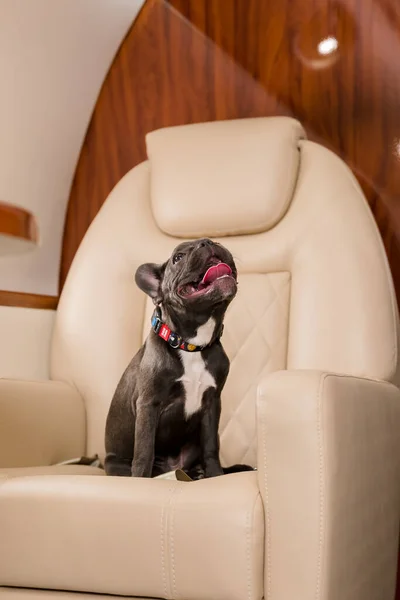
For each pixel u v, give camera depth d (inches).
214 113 100.1
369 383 59.6
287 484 48.9
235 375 78.0
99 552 50.8
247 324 78.7
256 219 79.0
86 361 82.0
